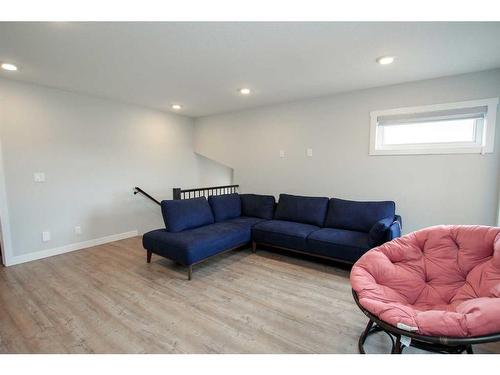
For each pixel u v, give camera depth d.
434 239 1.79
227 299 2.25
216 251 2.94
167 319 1.95
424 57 2.32
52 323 1.89
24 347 1.64
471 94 2.70
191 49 2.17
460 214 2.84
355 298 1.50
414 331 1.16
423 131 3.07
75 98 3.50
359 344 1.61
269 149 4.29
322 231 3.06
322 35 1.93
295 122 3.96
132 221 4.28
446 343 1.10
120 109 4.02
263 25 1.79
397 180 3.17
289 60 2.40
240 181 4.74
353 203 3.21
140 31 1.87
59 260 3.17
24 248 3.11
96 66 2.55
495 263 1.47
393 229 2.53
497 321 1.08
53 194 3.34
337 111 3.56
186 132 5.17
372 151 3.31
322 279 2.65
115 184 4.02
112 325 1.87
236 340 1.71
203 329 1.83
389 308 1.29
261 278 2.68
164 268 2.93
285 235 3.15
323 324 1.89
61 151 3.39
